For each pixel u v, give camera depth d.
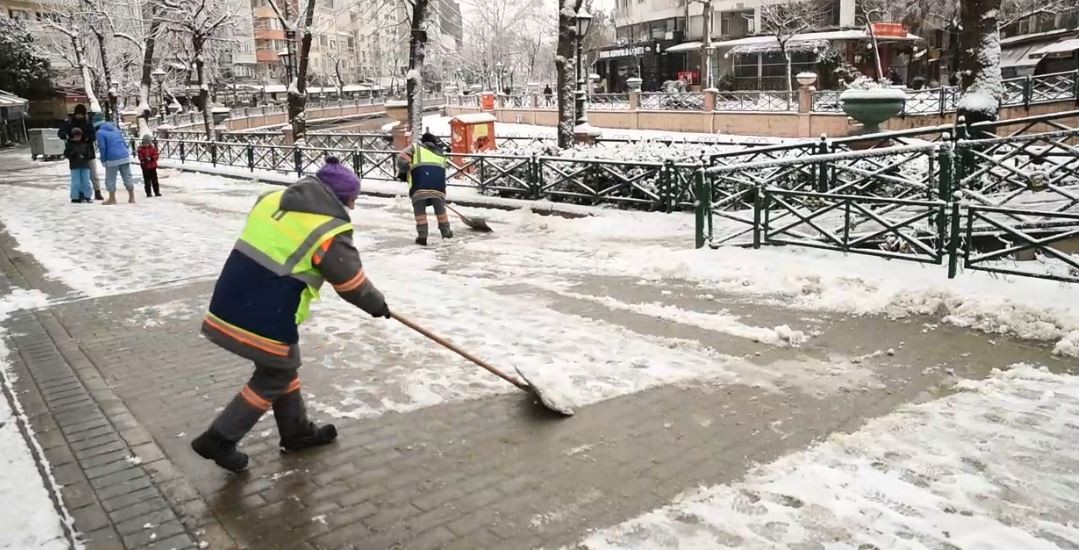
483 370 5.42
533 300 7.19
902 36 40.19
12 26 42.62
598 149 13.33
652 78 52.66
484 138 16.44
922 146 8.75
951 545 3.18
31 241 11.15
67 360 5.94
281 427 4.22
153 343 6.30
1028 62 37.09
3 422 4.79
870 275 7.04
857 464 3.88
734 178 9.65
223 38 35.25
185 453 4.32
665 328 6.20
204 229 11.90
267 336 3.77
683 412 4.61
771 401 4.71
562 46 17.23
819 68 40.88
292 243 3.72
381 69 72.06
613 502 3.64
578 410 4.70
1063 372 4.92
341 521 3.58
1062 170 9.66
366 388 5.17
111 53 41.00
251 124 42.84
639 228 10.40
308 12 24.23
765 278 7.30
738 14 47.53
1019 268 6.94
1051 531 3.25
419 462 4.12
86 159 15.30
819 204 9.74
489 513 3.60
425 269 8.73
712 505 3.56
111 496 3.85
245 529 3.54
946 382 4.88
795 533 3.31
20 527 3.58
